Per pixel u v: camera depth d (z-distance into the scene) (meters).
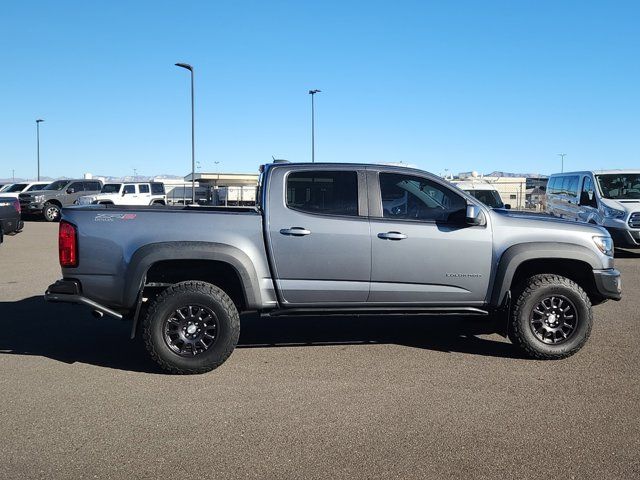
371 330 7.26
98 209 5.57
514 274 6.15
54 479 3.57
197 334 5.50
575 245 5.98
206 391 5.08
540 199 42.09
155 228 5.52
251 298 5.61
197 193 49.88
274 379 5.38
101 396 4.96
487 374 5.51
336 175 5.85
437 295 5.88
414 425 4.34
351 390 5.08
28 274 11.98
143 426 4.34
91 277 5.50
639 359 5.99
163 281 5.92
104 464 3.76
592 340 6.73
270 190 5.74
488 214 5.96
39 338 6.88
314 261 5.69
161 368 5.53
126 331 7.23
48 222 29.33
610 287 6.05
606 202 15.40
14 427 4.33
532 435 4.16
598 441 4.06
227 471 3.66
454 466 3.71
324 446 4.00
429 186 5.96
